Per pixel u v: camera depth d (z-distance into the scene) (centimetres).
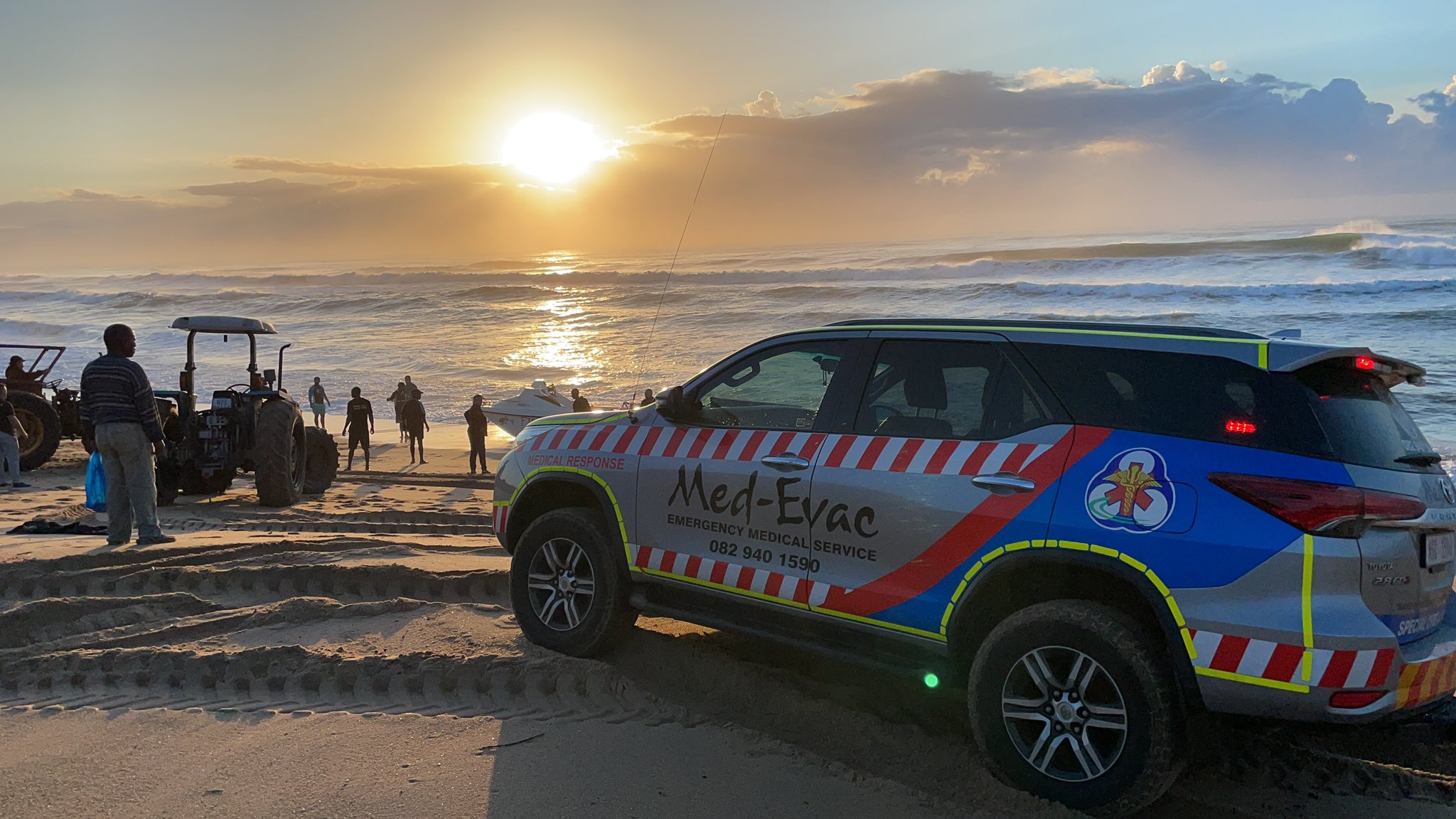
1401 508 299
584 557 473
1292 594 294
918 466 369
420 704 414
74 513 897
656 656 466
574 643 461
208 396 2617
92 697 418
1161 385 335
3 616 494
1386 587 297
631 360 3266
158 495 1072
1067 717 330
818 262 7881
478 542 762
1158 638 328
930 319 400
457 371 3156
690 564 434
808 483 396
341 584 587
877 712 421
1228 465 311
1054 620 329
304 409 2592
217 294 6581
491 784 341
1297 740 406
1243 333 343
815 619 396
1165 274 4584
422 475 1552
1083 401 346
